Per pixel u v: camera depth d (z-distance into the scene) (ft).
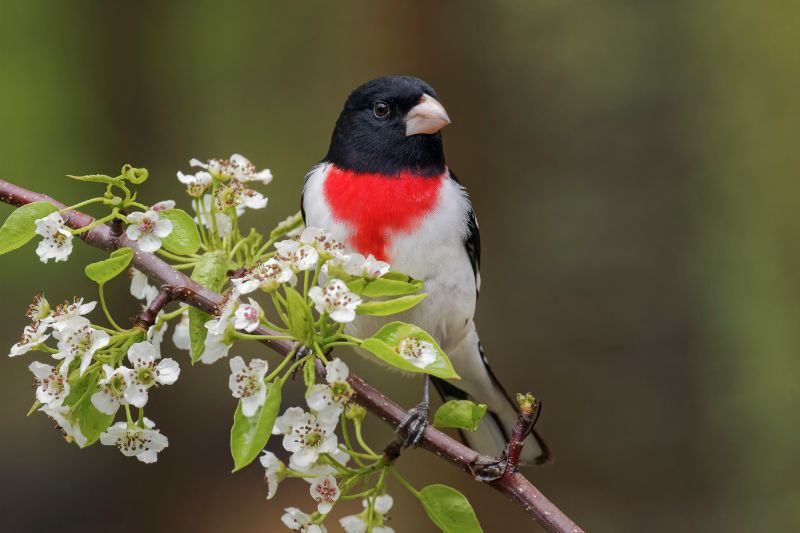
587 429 33.37
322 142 49.11
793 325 35.99
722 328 34.40
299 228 16.98
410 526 36.76
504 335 34.06
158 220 13.37
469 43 35.70
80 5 48.73
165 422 46.21
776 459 34.37
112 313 45.83
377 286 12.37
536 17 35.40
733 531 32.40
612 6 34.99
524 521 34.68
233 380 11.81
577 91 34.86
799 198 36.96
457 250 20.01
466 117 35.35
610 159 34.30
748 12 36.68
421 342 11.64
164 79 49.42
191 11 49.62
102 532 43.91
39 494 44.88
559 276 34.01
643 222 33.88
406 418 13.75
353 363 41.06
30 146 47.03
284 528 42.75
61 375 12.56
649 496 33.17
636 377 33.37
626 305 33.53
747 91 36.91
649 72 34.68
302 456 12.54
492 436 23.02
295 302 11.94
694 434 33.30
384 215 19.35
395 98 19.66
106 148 48.19
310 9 49.39
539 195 34.58
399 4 36.70
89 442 12.88
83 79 48.57
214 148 49.29
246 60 49.88
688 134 34.53
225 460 45.98
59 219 13.25
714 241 34.91
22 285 47.19
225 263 14.11
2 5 47.70
